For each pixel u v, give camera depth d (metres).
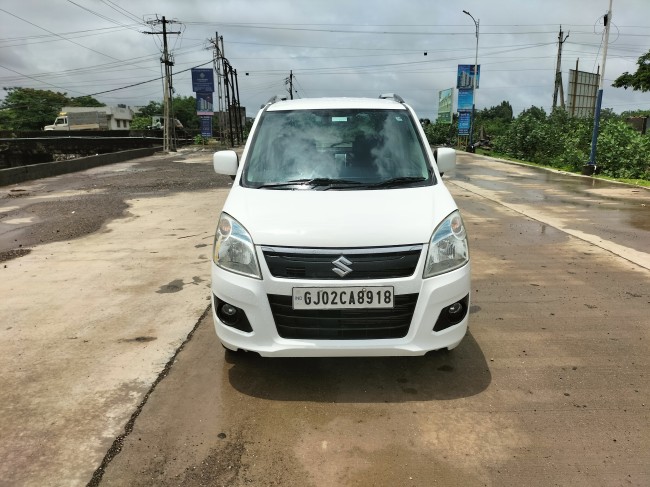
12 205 11.47
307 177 3.78
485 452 2.73
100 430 2.94
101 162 22.59
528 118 25.42
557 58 36.88
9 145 43.38
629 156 16.48
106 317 4.61
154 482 2.53
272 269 3.02
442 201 3.46
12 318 4.61
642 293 5.12
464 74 37.28
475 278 5.63
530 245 7.11
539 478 2.53
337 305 2.96
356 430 2.93
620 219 8.99
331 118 4.27
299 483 2.52
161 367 3.67
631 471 2.57
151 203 11.24
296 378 3.51
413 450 2.75
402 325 3.06
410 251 3.01
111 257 6.69
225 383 3.45
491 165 22.05
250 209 3.33
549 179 15.94
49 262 6.49
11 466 2.65
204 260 6.47
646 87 26.64
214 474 2.58
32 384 3.44
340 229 3.03
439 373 3.56
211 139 55.53
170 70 34.94
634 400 3.20
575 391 3.31
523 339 4.08
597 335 4.14
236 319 3.19
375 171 3.82
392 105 4.52
